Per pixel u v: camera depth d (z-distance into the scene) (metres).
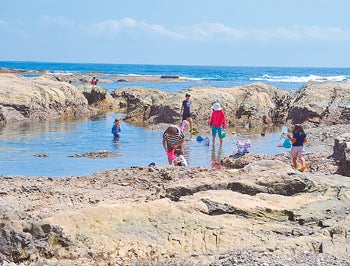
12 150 22.03
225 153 22.19
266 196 10.40
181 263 8.15
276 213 9.72
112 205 9.44
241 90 37.88
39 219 9.22
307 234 9.14
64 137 26.44
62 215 9.06
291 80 117.94
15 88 36.19
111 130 29.55
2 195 13.26
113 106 46.69
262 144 25.14
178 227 9.08
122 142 24.95
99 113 41.91
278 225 9.46
